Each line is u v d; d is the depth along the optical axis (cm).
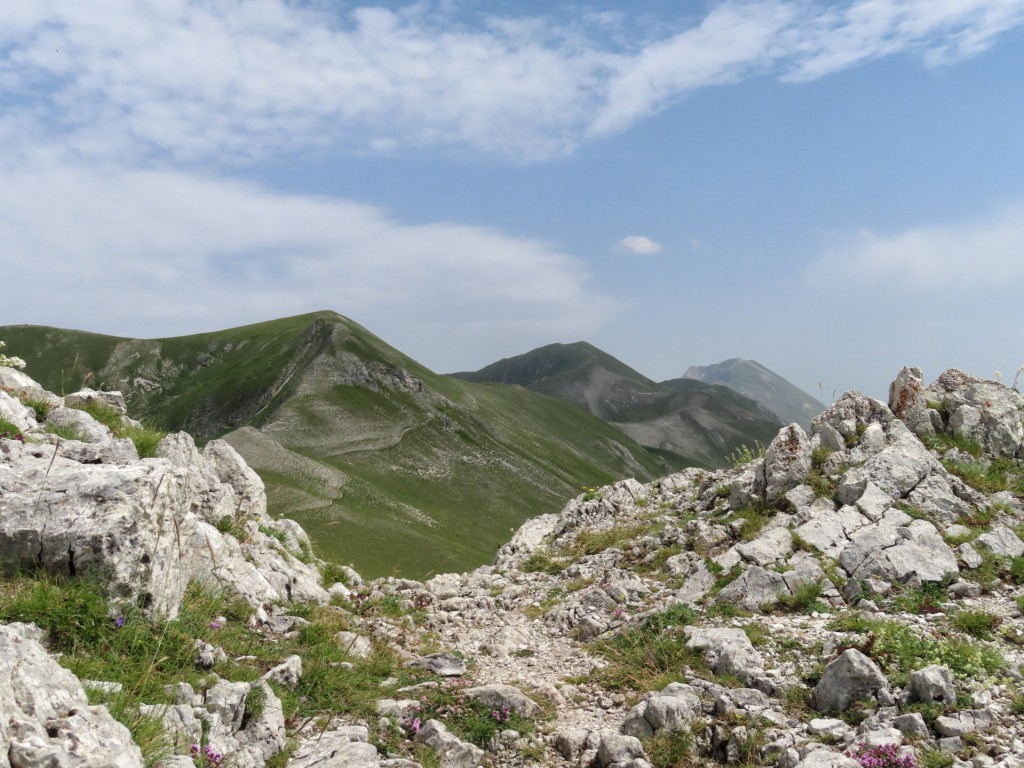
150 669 857
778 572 1648
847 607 1537
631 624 1591
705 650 1366
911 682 1097
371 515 10038
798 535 1775
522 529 2667
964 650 1206
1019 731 1002
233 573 1438
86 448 1238
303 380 17550
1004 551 1677
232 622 1305
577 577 2088
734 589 1620
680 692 1166
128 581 984
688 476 2816
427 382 19125
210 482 1702
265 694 973
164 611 1059
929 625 1395
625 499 2677
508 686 1220
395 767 913
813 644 1350
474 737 1091
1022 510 1864
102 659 897
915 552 1650
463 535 12112
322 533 8762
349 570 2028
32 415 1463
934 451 2125
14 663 656
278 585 1582
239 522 1714
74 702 673
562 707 1243
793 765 962
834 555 1708
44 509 991
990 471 2064
